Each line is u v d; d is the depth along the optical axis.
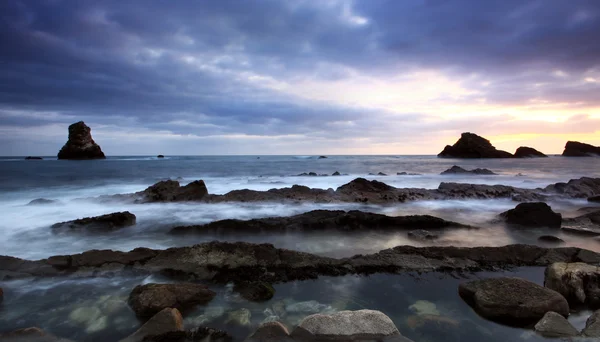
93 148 81.62
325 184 24.66
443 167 48.25
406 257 7.41
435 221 10.49
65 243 9.23
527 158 93.38
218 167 47.53
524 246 7.79
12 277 6.55
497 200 16.11
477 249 7.70
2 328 4.99
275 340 4.41
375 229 10.20
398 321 5.18
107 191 21.08
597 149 106.44
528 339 4.68
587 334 4.54
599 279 5.78
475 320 5.24
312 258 7.29
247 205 14.57
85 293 6.06
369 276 6.73
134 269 6.93
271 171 39.19
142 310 5.27
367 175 30.73
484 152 90.88
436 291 6.18
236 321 5.09
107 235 9.99
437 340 4.70
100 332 4.89
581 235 9.74
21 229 10.72
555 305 5.21
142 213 13.28
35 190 21.38
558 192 17.84
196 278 6.62
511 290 5.54
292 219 10.56
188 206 14.42
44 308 5.55
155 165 52.84
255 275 6.70
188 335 4.60
